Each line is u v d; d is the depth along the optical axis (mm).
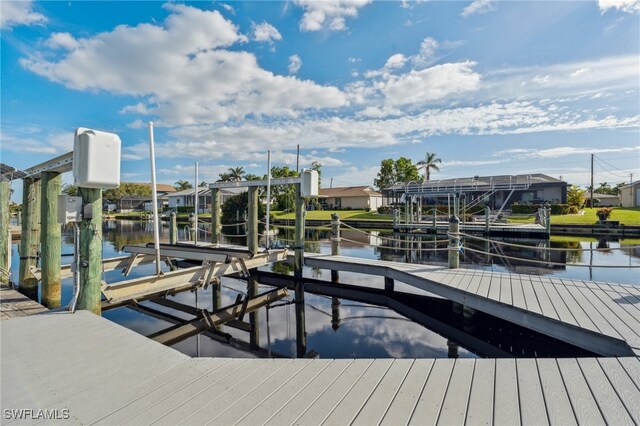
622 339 2875
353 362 2406
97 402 1876
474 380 2139
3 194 6109
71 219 3443
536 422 1701
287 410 1789
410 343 4316
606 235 17219
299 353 4031
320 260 7125
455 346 4215
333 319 5285
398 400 1896
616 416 1754
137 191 63281
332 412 1773
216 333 4688
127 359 2432
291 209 31547
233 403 1858
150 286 4684
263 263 6809
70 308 3500
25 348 2609
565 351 3953
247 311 5668
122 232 21141
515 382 2115
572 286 4734
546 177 29953
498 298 4160
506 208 30406
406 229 20844
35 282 5605
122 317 5219
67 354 2506
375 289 6766
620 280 7410
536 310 3689
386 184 43031
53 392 1983
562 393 1986
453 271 5797
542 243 14352
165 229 23344
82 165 3305
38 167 4867
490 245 14102
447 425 1668
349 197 45125
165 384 2080
